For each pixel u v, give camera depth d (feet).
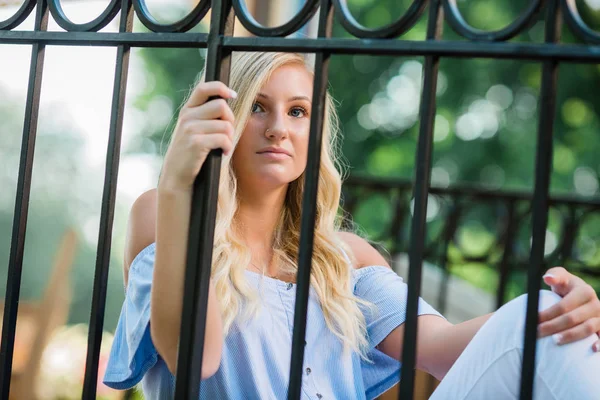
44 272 34.83
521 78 37.78
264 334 6.48
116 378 6.14
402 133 39.93
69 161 36.11
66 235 17.37
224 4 4.71
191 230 4.62
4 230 35.22
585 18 36.78
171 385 6.25
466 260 15.74
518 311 5.54
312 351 6.77
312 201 4.46
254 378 6.31
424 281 17.70
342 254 7.27
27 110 5.22
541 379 5.28
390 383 7.38
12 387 16.26
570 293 5.37
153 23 4.84
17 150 35.91
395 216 16.49
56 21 5.10
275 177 6.62
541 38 37.99
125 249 6.63
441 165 38.58
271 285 6.73
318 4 4.51
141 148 38.86
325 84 4.49
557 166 37.11
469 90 38.09
